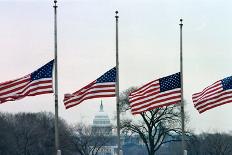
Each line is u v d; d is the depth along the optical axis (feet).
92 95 490.49
